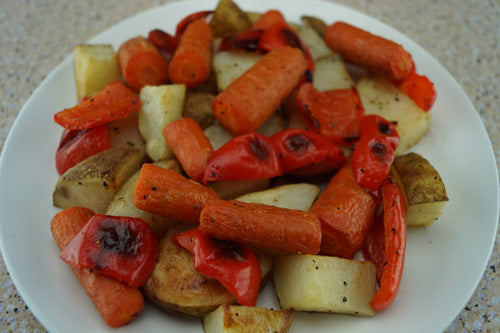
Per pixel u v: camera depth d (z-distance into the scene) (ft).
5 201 1.00
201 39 1.17
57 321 0.87
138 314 0.89
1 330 1.00
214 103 1.07
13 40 1.53
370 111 1.13
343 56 1.22
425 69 1.21
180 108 1.11
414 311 0.91
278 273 0.94
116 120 1.09
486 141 1.09
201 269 0.88
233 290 0.87
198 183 0.97
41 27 1.57
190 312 0.89
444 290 0.93
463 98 1.15
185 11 1.33
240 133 1.07
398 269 0.91
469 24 1.60
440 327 0.89
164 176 0.93
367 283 0.92
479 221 0.99
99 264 0.87
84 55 1.15
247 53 1.20
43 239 0.97
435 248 0.98
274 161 1.01
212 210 0.88
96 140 1.04
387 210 0.97
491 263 1.09
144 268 0.89
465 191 1.04
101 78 1.16
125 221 0.90
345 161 1.06
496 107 1.38
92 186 0.98
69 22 1.59
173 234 0.95
